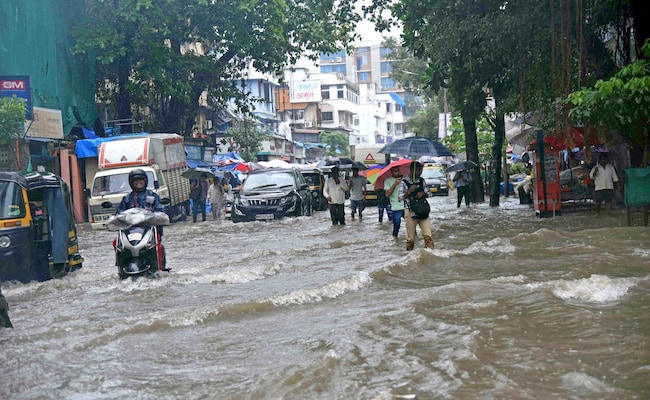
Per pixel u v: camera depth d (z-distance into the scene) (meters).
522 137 27.23
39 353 6.09
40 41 28.66
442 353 5.54
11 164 24.97
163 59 33.00
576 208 21.69
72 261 11.88
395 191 16.41
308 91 90.00
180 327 7.12
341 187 21.62
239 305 7.80
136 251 10.30
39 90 28.42
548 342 5.78
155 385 5.08
